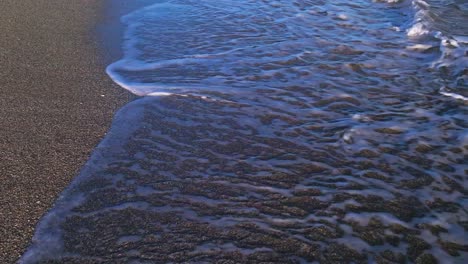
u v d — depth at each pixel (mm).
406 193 3436
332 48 6352
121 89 5105
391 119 4516
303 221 3141
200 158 3881
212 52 6270
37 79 5176
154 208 3240
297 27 7219
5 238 2895
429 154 3922
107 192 3396
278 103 4859
